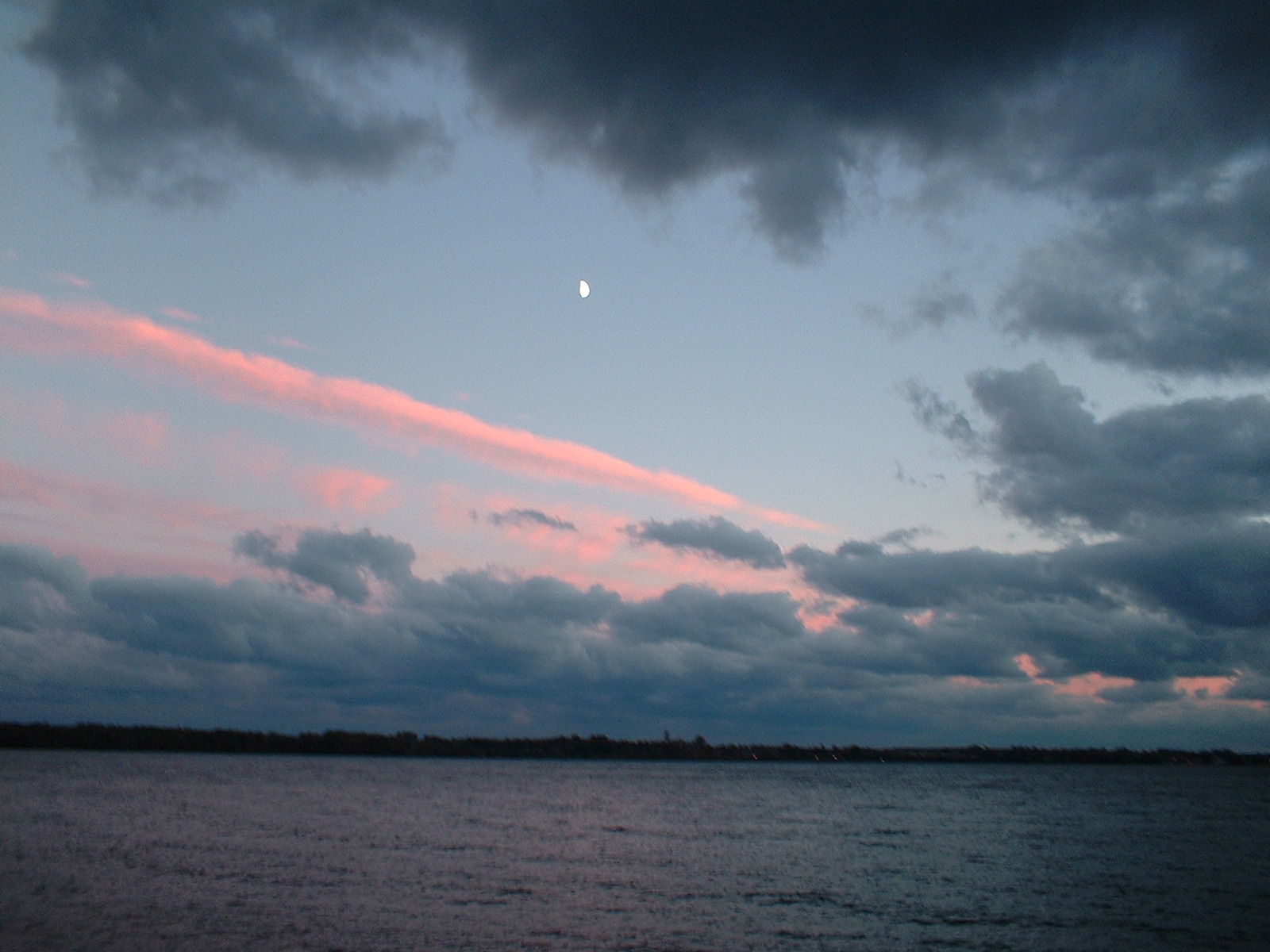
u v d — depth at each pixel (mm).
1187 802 171000
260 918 44312
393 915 46000
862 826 107062
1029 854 77938
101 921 42812
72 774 187375
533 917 46500
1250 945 43312
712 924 45969
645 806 140625
